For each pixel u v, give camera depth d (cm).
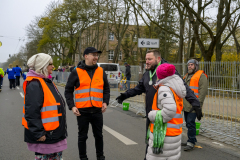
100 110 368
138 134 548
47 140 258
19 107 908
